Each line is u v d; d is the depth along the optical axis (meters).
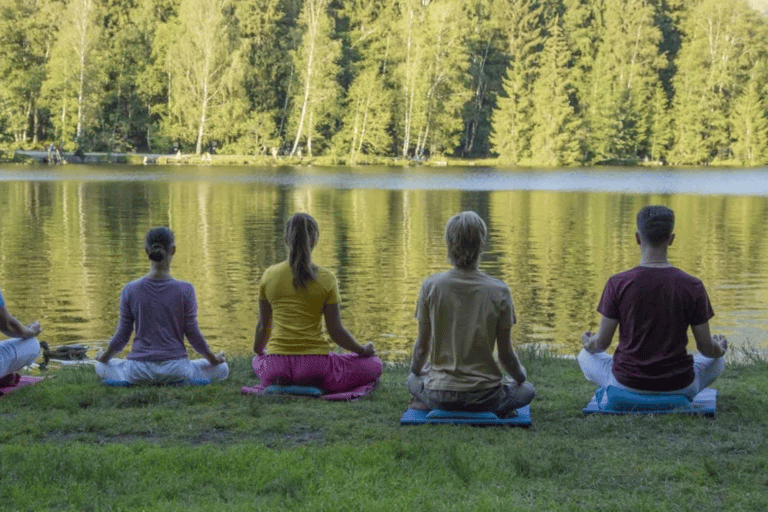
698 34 84.44
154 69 74.06
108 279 16.20
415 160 78.62
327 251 20.69
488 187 47.34
